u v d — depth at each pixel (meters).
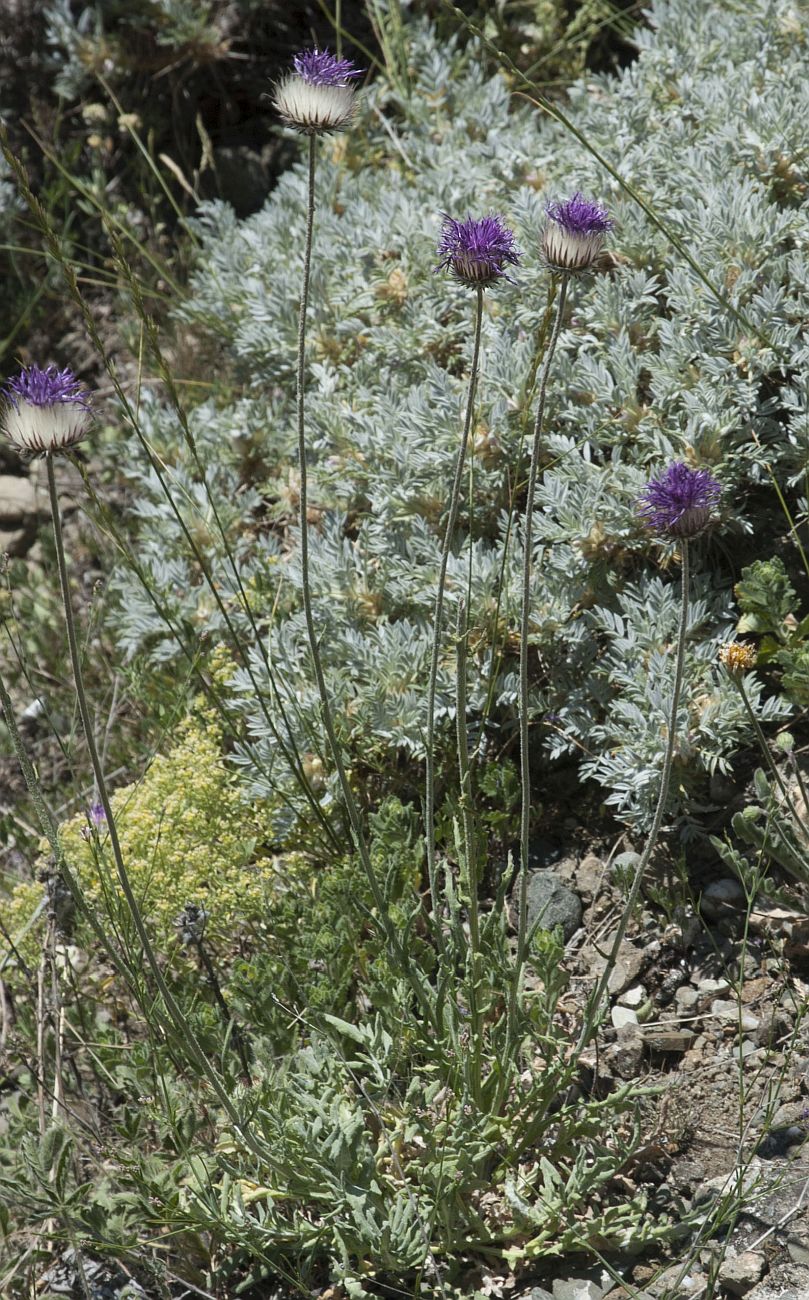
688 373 3.44
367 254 4.22
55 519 1.88
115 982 3.29
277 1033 2.79
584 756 3.39
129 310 5.37
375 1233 2.34
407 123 4.96
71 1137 2.75
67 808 3.97
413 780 3.51
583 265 2.07
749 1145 2.60
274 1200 2.64
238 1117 2.37
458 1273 2.53
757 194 3.61
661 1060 2.82
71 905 2.93
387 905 2.80
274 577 3.93
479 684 3.34
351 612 3.58
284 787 3.39
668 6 4.49
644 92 4.21
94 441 4.98
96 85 5.91
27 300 5.51
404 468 3.64
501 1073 2.54
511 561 3.40
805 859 2.87
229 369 4.85
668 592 3.23
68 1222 2.53
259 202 5.63
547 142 4.36
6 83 6.02
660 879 3.12
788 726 3.24
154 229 5.56
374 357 4.08
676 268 3.55
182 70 5.87
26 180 2.27
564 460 3.43
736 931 2.99
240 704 3.53
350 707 3.46
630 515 3.29
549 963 2.54
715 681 3.18
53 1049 3.14
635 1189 2.58
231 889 3.12
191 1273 2.64
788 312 3.42
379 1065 2.56
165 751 3.88
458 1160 2.45
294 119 2.04
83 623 4.58
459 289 3.89
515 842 3.34
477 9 5.56
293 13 5.89
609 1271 2.33
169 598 3.93
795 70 3.99
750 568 3.12
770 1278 2.36
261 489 4.16
